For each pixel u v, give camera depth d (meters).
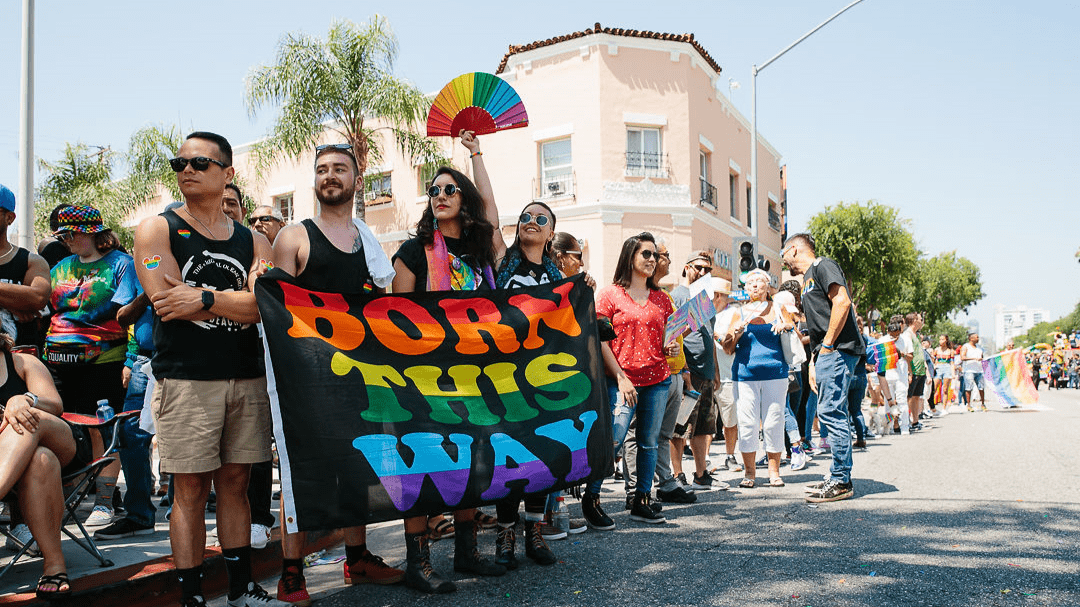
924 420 14.03
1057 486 5.86
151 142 19.17
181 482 3.00
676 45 18.98
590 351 3.97
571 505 5.73
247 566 3.19
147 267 2.95
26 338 4.43
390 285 3.95
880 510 5.06
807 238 5.98
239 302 3.02
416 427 3.33
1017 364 16.64
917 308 45.47
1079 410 15.48
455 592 3.46
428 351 3.52
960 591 3.32
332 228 3.47
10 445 3.06
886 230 31.61
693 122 19.41
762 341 6.27
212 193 3.12
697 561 3.90
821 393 5.60
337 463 3.09
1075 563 3.73
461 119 4.71
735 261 13.10
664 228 18.73
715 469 7.57
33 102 9.45
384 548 4.46
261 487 3.95
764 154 26.36
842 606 3.15
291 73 16.16
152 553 3.79
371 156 20.66
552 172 19.00
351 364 3.26
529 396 3.69
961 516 4.82
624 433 4.93
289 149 16.69
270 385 3.03
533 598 3.35
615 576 3.66
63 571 3.11
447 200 3.90
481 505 3.38
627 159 18.52
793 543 4.23
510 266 4.38
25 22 9.38
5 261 3.98
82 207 4.48
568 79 18.66
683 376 5.93
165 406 2.96
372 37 16.73
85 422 3.79
